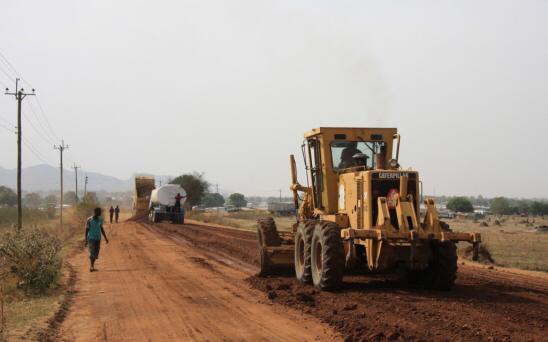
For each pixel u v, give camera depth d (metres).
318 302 11.38
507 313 9.97
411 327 8.90
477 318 9.52
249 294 13.00
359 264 13.24
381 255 11.71
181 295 13.05
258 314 10.68
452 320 9.37
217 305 11.73
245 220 79.44
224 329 9.55
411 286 13.20
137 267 18.77
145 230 42.69
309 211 15.55
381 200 11.89
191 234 37.88
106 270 18.02
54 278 14.41
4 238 14.41
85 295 13.31
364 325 9.11
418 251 11.85
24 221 47.19
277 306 11.34
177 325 9.96
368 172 12.27
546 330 8.67
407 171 12.34
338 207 13.84
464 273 17.12
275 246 15.65
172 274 16.91
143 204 69.75
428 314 9.86
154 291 13.72
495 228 77.31
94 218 18.12
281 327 9.54
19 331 9.28
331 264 12.08
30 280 13.51
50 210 64.75
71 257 22.02
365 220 12.31
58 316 10.77
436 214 11.98
